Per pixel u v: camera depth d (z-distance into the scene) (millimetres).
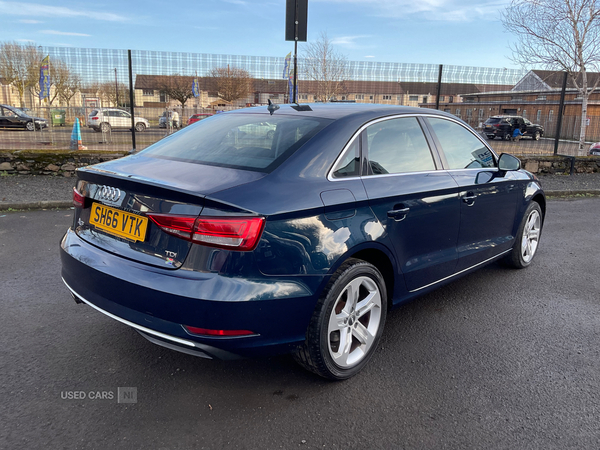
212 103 10438
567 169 12195
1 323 3297
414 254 3117
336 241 2461
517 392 2660
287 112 3115
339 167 2656
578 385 2748
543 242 5949
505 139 14266
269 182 2344
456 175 3477
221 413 2404
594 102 14703
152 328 2230
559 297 4113
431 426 2342
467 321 3594
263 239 2184
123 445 2146
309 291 2346
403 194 2904
